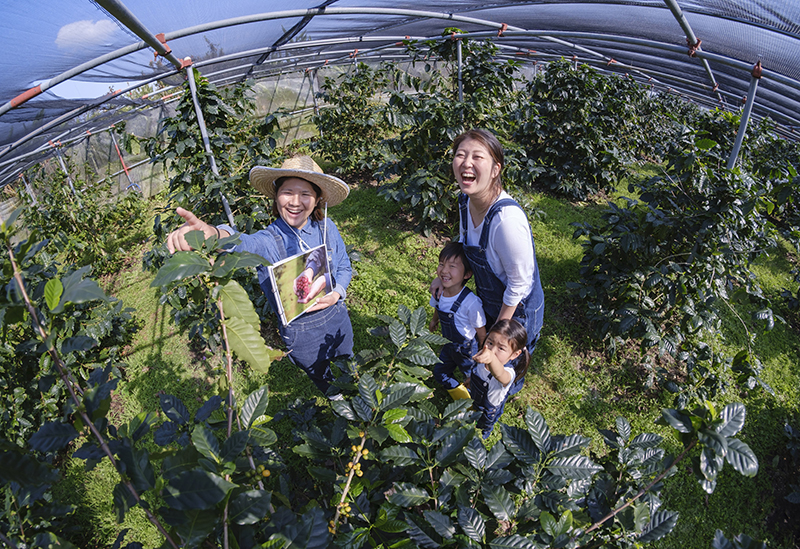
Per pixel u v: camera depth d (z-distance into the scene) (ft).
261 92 32.58
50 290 3.07
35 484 3.19
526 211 18.79
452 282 8.34
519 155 21.36
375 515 5.16
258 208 12.19
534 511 4.71
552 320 13.46
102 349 12.92
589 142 20.88
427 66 18.71
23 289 3.09
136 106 21.04
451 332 8.72
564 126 21.16
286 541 3.26
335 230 8.48
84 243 19.31
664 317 11.51
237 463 4.41
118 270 19.36
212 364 12.60
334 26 14.88
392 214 19.42
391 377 6.47
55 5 6.63
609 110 22.71
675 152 11.76
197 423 4.11
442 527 4.32
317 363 8.46
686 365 11.48
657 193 11.97
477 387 8.32
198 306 11.75
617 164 21.35
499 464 5.01
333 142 24.50
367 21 15.08
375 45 22.97
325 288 7.75
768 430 10.87
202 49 12.58
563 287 14.96
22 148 17.81
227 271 3.92
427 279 15.08
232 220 11.19
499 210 7.13
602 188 23.73
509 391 9.18
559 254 16.81
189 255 4.03
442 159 16.84
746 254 11.73
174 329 14.16
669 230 11.22
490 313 8.62
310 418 8.93
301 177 6.91
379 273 15.38
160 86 26.25
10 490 4.74
